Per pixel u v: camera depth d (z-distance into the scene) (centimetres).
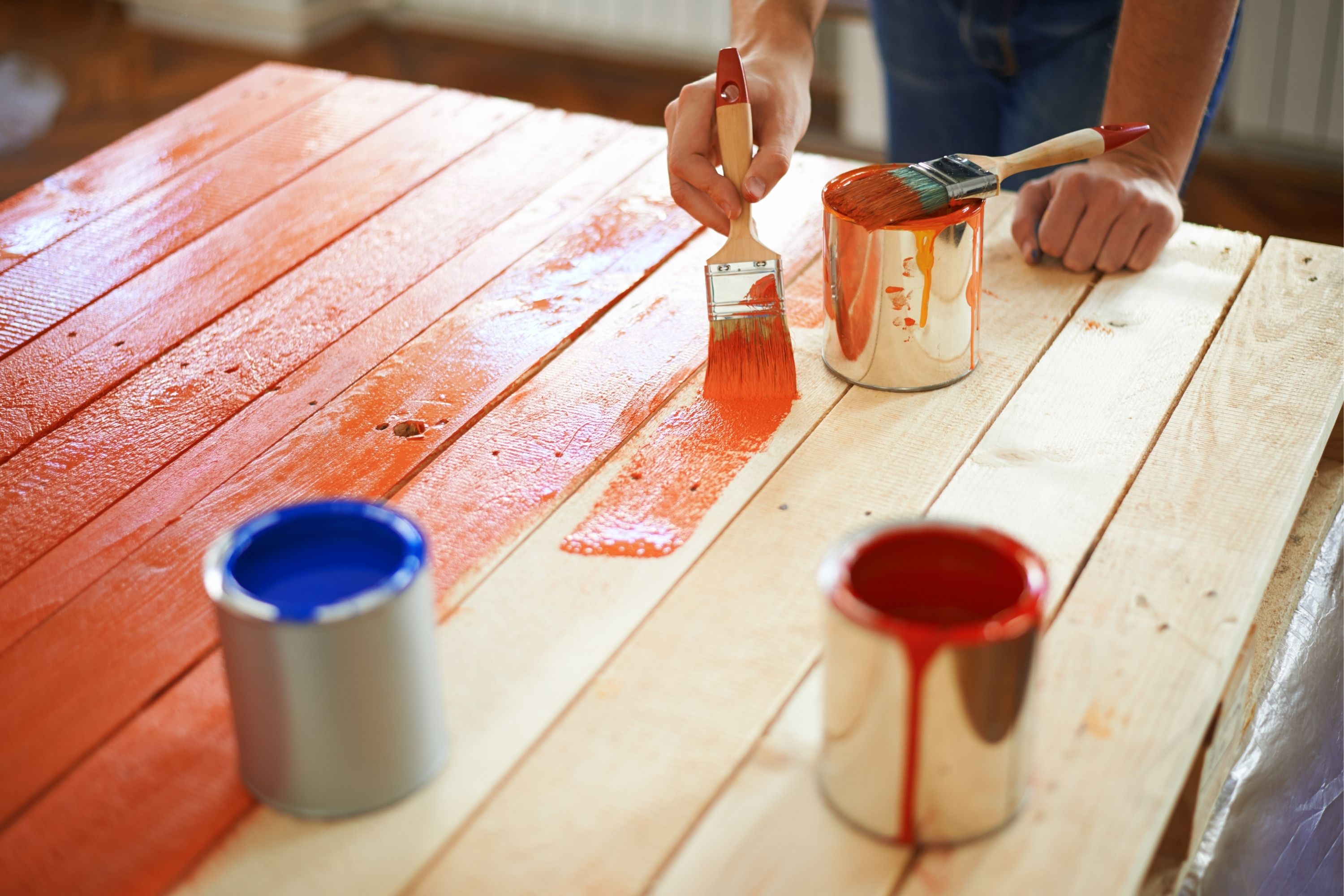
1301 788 106
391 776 67
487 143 137
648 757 70
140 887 64
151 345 106
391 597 63
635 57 322
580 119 142
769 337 96
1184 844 79
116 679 76
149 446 94
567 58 328
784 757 70
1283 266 112
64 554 85
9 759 71
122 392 101
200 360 104
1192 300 108
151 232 123
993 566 65
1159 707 71
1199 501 86
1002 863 64
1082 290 110
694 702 73
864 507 86
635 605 79
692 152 97
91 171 134
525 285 113
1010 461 90
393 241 120
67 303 112
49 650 78
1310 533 112
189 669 77
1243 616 77
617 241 119
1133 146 119
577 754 70
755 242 95
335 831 67
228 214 125
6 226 124
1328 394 96
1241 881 100
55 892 64
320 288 113
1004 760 63
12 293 114
